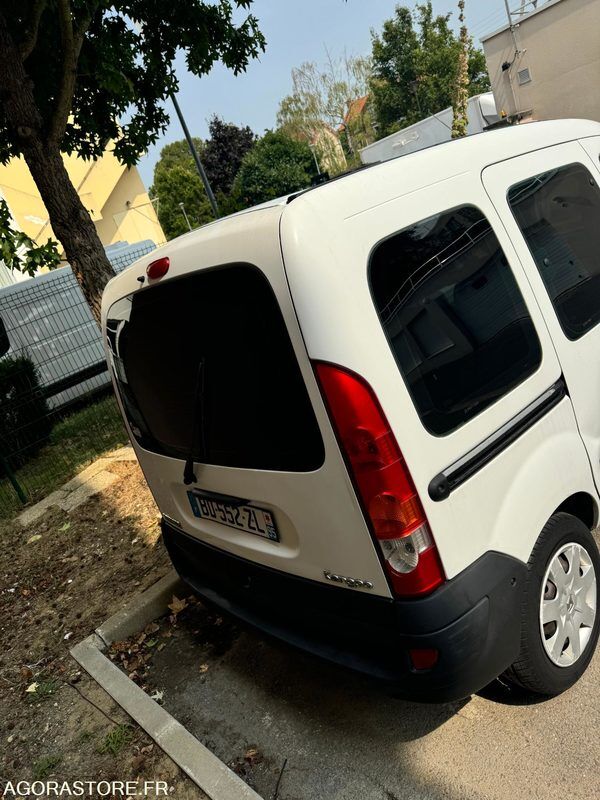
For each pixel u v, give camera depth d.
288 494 1.89
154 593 3.47
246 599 2.38
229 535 2.31
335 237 1.60
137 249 10.85
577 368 2.23
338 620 1.93
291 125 40.47
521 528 1.89
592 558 2.27
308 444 1.75
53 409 8.20
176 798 2.24
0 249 4.52
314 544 1.88
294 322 1.62
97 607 3.66
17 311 8.54
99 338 9.29
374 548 1.70
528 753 2.03
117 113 6.55
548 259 2.24
